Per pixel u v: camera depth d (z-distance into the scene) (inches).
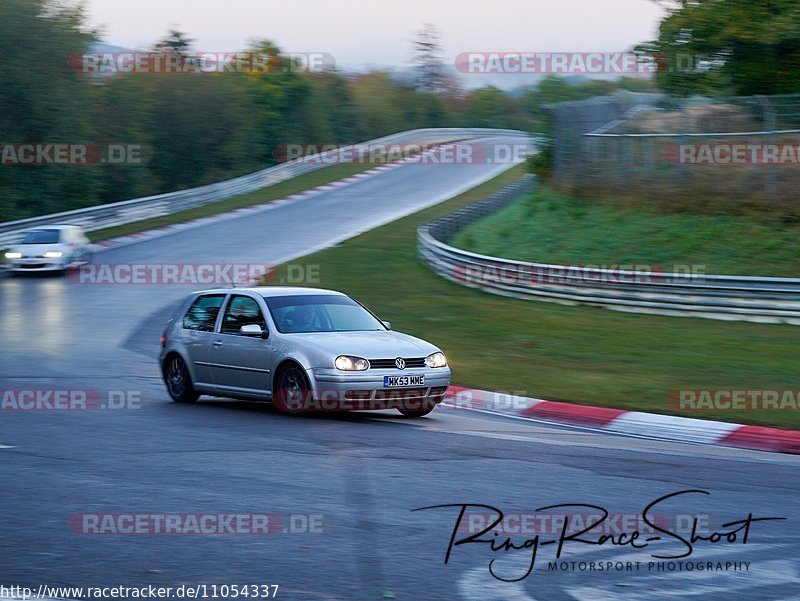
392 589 360.5
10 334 1390.3
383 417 816.3
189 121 4446.4
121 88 3924.7
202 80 4488.2
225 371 839.7
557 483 545.3
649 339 1282.0
